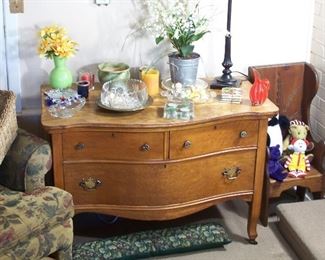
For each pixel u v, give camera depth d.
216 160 2.64
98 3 2.83
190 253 2.81
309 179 3.01
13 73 2.87
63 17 2.83
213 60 3.07
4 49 2.82
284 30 3.10
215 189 2.71
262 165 2.72
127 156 2.53
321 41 3.07
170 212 2.67
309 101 3.13
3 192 2.28
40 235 2.18
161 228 2.99
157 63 3.01
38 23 2.81
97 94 2.71
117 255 2.70
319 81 3.14
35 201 2.19
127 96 2.61
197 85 2.79
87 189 2.59
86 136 2.48
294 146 3.04
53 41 2.60
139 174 2.57
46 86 2.80
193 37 2.71
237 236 2.94
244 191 2.77
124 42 2.94
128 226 3.00
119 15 2.88
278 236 2.94
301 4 3.06
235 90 2.72
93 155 2.53
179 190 2.63
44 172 2.40
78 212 2.64
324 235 2.70
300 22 3.11
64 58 2.65
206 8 2.94
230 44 2.82
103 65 2.82
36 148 2.39
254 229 2.86
